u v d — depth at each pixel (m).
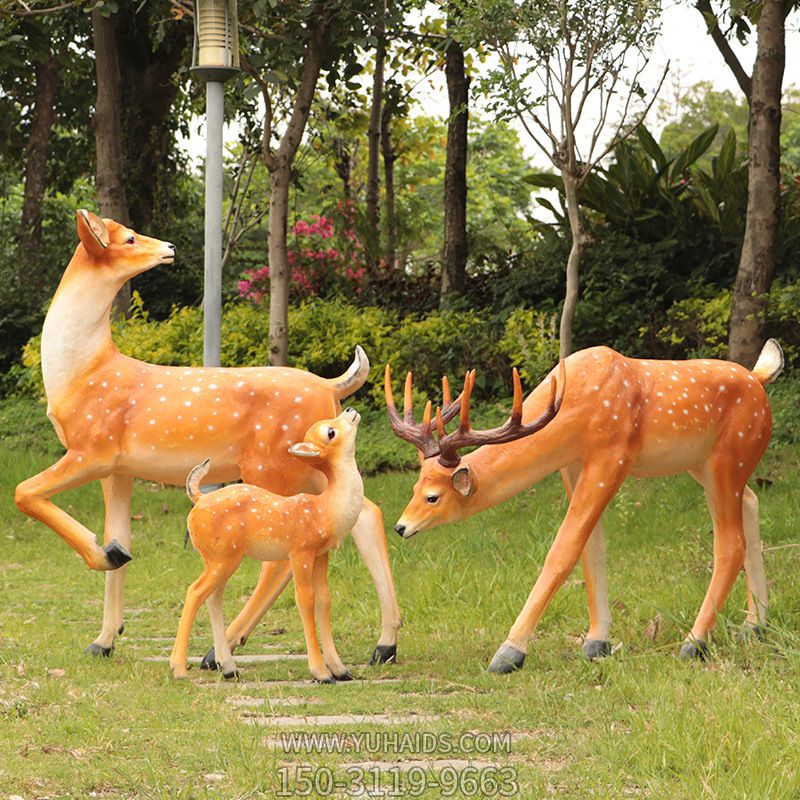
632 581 8.15
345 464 6.17
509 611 7.61
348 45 13.53
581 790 4.18
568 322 11.98
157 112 20.36
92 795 4.11
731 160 15.60
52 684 5.49
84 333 6.61
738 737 4.51
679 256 15.45
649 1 11.12
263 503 6.11
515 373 6.18
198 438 6.56
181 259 19.80
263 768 4.38
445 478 6.28
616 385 6.43
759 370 7.02
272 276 13.38
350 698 5.67
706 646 6.41
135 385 6.63
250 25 13.27
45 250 19.89
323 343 15.02
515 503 11.17
